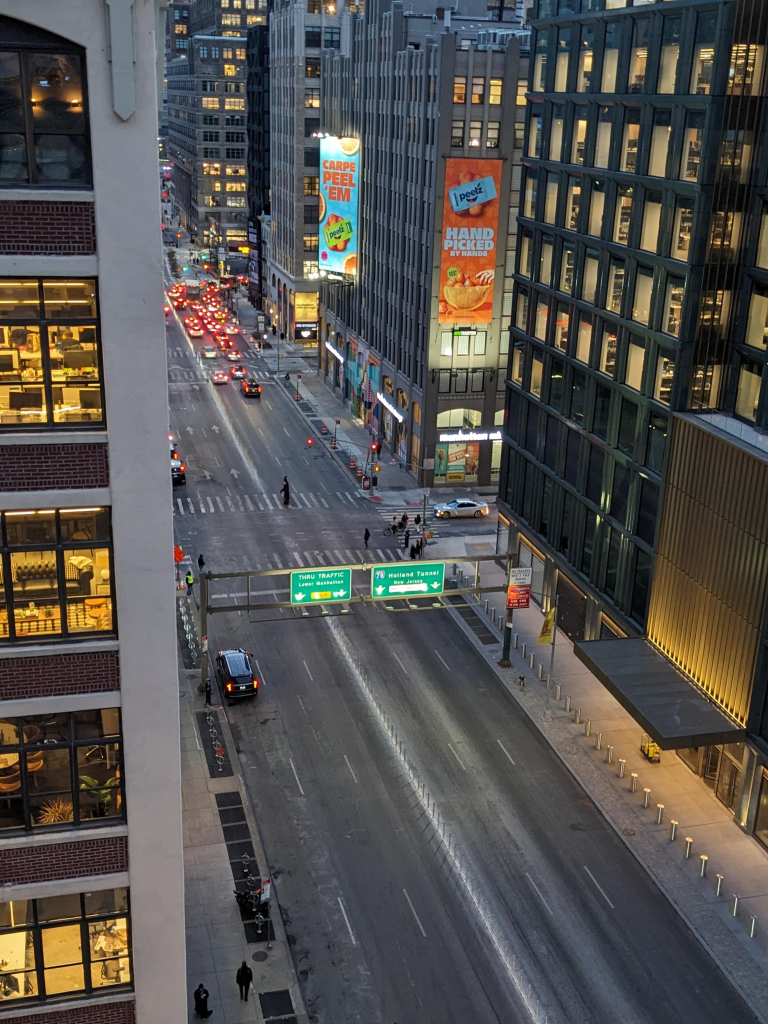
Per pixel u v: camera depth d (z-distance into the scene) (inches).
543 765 1958.7
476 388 3462.1
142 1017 958.4
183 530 3068.4
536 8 2425.0
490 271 3307.1
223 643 2396.7
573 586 2450.8
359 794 1845.5
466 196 3201.3
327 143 4252.0
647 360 2016.5
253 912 1539.1
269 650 2369.6
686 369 1910.7
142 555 842.8
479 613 2613.2
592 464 2308.1
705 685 1876.2
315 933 1509.6
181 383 4877.0
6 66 735.1
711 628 1847.9
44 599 850.1
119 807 914.1
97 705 873.5
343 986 1411.2
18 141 753.0
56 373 804.6
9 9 714.2
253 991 1395.2
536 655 2396.7
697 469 1868.8
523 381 2645.2
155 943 941.8
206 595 2075.5
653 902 1603.1
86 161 766.5
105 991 949.8
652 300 1991.9
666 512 1984.5
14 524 824.3
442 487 3548.2
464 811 1808.6
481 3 4205.2
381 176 3831.2
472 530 3154.5
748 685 1739.7
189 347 5684.1
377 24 3816.4
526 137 2536.9
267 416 4377.5
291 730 2043.6
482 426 3516.2
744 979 1455.5
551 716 2129.7
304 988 1405.0
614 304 2160.4
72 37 729.0
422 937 1508.4
